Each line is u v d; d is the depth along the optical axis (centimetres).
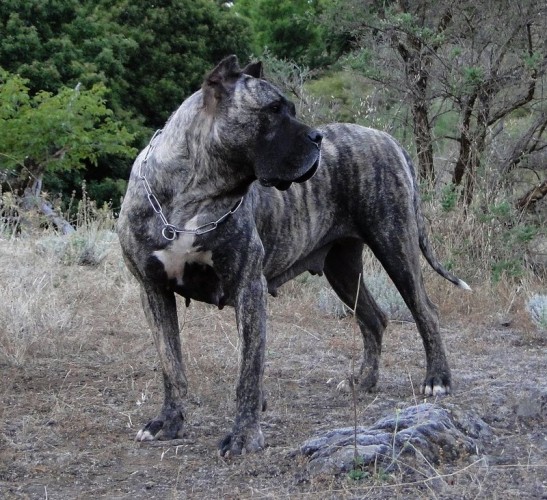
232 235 488
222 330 835
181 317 884
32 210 1145
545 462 448
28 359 702
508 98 1206
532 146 1237
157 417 525
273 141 460
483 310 950
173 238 484
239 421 492
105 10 2533
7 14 2211
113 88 2297
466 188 1143
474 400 577
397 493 402
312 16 1354
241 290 497
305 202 577
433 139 1220
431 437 455
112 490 438
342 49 1997
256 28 2912
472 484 411
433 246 1066
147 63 2511
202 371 678
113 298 924
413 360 748
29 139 1712
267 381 666
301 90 1343
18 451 491
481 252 1069
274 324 884
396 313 923
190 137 475
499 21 1180
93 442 512
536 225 1166
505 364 721
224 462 473
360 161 606
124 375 669
